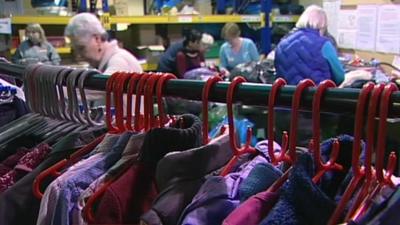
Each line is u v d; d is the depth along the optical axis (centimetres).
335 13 456
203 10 457
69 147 91
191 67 387
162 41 464
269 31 457
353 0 425
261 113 228
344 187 68
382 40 388
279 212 59
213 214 64
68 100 101
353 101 58
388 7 377
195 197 66
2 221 83
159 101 83
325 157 72
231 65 424
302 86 63
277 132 193
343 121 174
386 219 54
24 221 84
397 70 349
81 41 242
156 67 417
